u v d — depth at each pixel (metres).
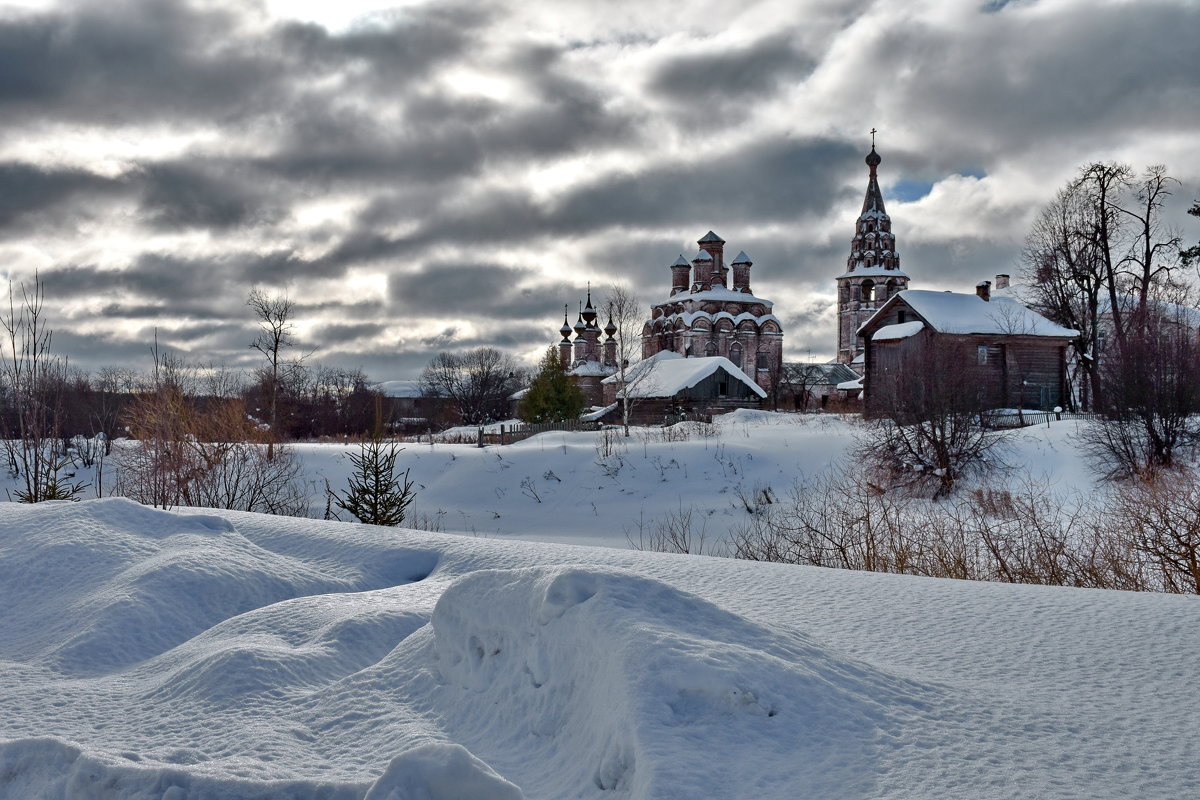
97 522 10.88
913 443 26.88
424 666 5.71
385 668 5.86
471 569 9.99
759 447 32.44
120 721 5.50
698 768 3.82
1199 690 4.97
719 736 4.10
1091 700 4.82
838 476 28.38
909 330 41.31
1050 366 41.22
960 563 12.95
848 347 95.00
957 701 4.72
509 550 10.61
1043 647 5.92
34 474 17.06
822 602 7.40
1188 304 41.56
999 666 5.52
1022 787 3.73
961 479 25.23
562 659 4.88
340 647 6.58
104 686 6.39
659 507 27.77
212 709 5.52
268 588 9.38
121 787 4.06
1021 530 14.95
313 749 4.89
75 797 4.14
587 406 67.31
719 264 89.31
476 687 5.24
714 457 31.34
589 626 4.79
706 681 4.30
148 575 8.91
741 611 7.14
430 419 84.19
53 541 10.23
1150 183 38.41
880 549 14.84
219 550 10.15
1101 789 3.71
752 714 4.27
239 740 4.96
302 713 5.41
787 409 72.69
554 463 32.47
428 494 31.67
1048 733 4.31
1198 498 15.10
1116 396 25.62
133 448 21.52
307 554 11.05
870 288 94.56
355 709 5.37
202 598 8.82
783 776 3.87
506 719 4.89
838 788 3.77
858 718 4.37
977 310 42.59
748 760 3.96
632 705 4.18
